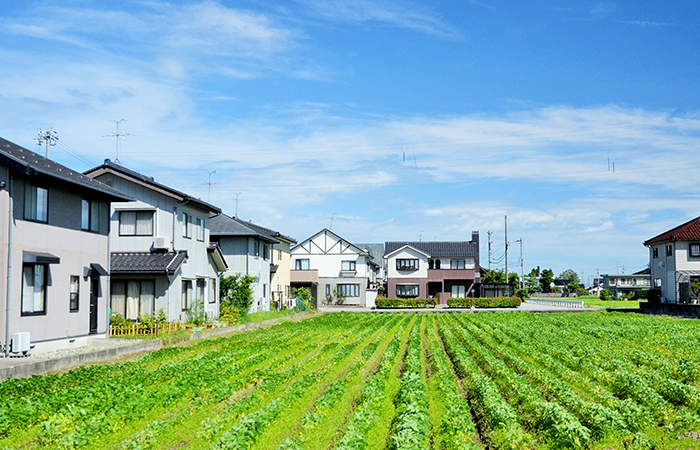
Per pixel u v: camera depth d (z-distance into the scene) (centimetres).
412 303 6362
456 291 7056
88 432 1119
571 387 1775
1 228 1905
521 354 2520
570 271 16825
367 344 2889
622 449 1170
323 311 5797
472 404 1560
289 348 2602
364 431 1211
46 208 2109
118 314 2767
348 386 1703
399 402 1502
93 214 2412
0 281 1898
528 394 1548
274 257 5188
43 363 1791
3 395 1374
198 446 1121
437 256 7019
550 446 1177
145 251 2995
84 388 1455
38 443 1112
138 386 1462
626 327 3741
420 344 2806
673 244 5394
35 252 2030
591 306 6888
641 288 10781
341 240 6931
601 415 1309
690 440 1214
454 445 1144
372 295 7056
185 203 3167
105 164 2986
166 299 2895
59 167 2266
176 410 1388
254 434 1150
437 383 1722
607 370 2100
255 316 4062
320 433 1212
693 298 5044
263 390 1570
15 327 1938
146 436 1126
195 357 2139
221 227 4319
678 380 1939
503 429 1236
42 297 2088
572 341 2894
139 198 3019
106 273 2483
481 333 3306
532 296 11356
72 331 2247
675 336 3144
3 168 1930
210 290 3569
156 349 2434
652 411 1472
